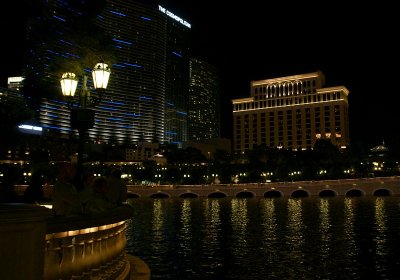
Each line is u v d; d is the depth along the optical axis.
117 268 9.30
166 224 64.19
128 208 9.91
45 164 77.88
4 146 20.48
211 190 156.25
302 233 50.19
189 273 30.81
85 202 8.80
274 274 29.73
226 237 48.72
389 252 36.22
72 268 6.71
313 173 169.88
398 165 179.62
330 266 31.62
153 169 189.38
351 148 184.00
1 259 4.23
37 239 4.58
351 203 102.44
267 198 142.38
